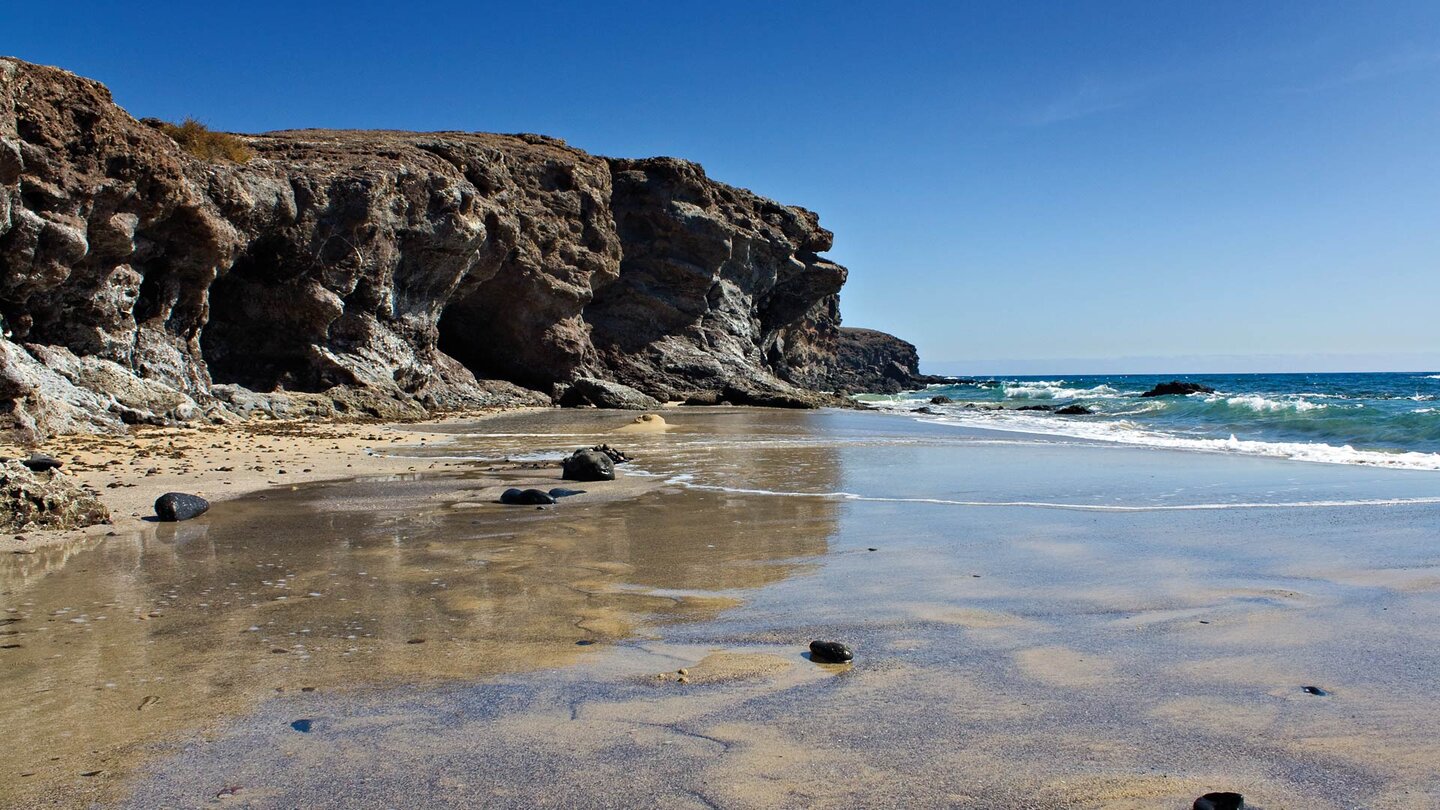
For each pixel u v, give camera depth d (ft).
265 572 20.81
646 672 13.67
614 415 100.07
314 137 113.09
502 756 10.57
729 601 18.16
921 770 10.16
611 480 39.55
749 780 9.91
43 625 16.16
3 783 9.84
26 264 55.57
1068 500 32.94
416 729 11.39
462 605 17.78
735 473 42.50
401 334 104.47
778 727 11.44
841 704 12.25
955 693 12.67
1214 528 26.55
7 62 54.95
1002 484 37.91
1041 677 13.33
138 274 66.69
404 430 72.64
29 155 55.26
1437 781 9.73
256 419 77.30
